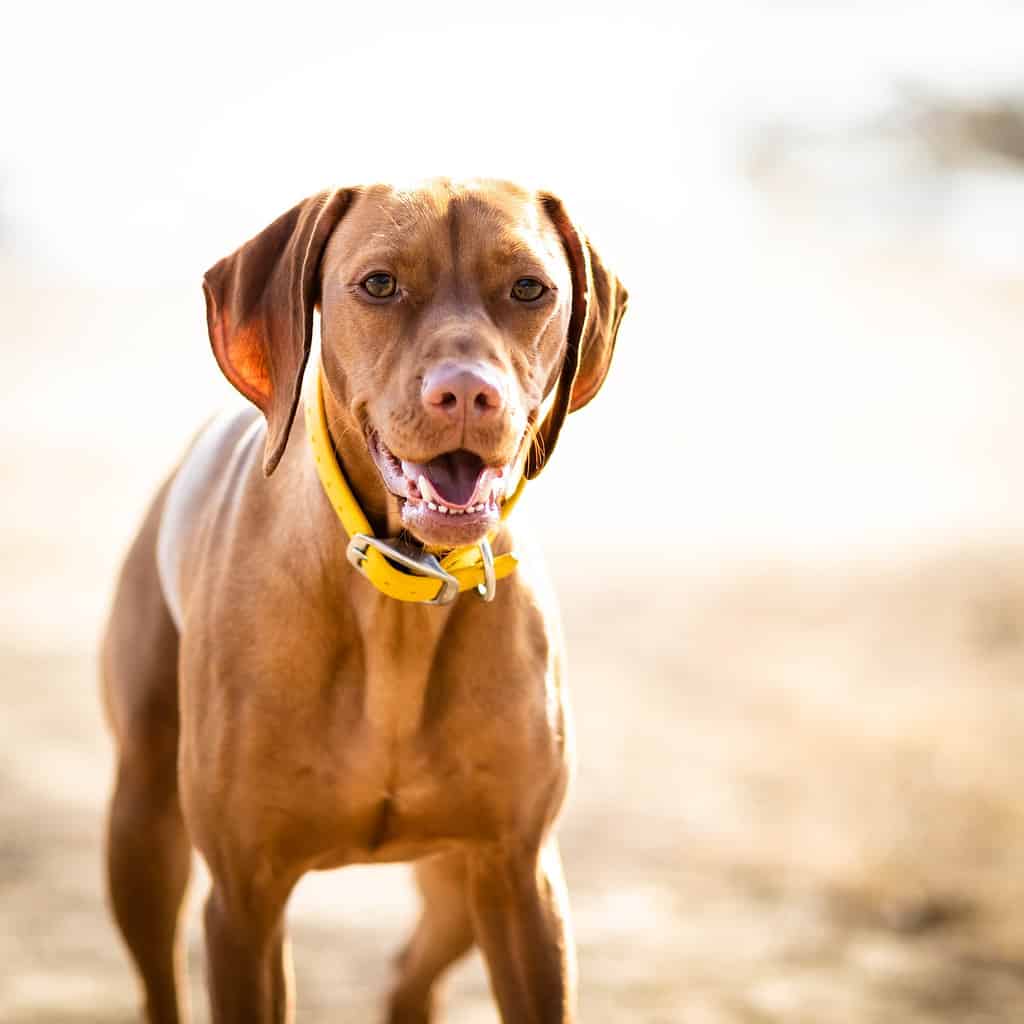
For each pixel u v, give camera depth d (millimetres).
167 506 4691
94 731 9625
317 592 3854
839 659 11688
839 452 25047
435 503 3488
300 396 4188
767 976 6355
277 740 3879
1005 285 45562
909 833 7699
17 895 6945
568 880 7414
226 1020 3955
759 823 8117
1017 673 11070
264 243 3844
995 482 21422
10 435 26328
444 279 3596
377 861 4160
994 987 6293
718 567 15523
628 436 27547
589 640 12727
